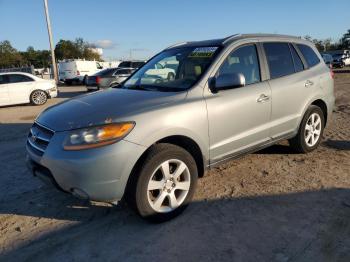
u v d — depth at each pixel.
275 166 5.14
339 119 8.48
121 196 3.36
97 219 3.82
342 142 6.32
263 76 4.67
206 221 3.67
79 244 3.36
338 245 3.18
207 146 3.95
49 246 3.36
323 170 4.95
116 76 18.47
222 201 4.10
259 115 4.50
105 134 3.24
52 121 3.57
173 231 3.51
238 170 5.03
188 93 3.85
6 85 14.59
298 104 5.12
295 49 5.33
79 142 3.25
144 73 4.76
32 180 5.03
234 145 4.27
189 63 4.34
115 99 3.83
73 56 69.31
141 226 3.63
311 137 5.58
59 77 31.20
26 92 15.04
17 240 3.48
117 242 3.37
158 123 3.47
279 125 4.85
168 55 4.80
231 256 3.08
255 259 3.02
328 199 4.06
